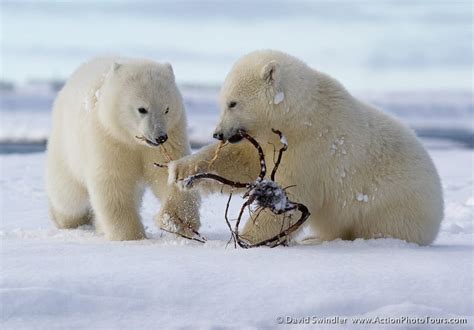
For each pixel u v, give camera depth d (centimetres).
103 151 1174
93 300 735
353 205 1116
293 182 1089
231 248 1016
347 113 1102
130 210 1204
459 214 1459
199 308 744
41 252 938
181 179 1079
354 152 1095
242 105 1077
